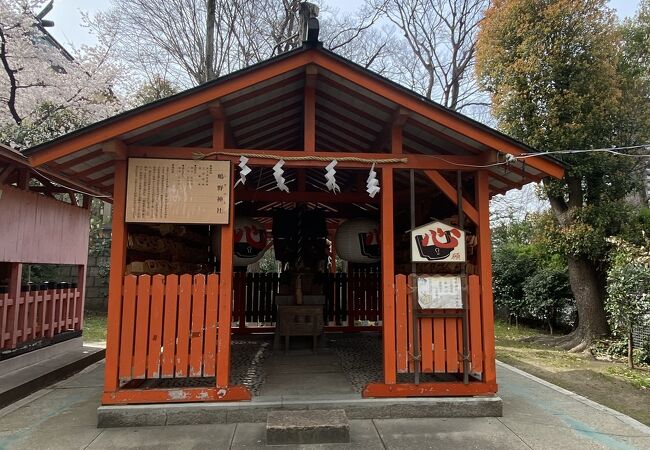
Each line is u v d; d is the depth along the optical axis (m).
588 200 10.09
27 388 5.70
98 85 13.92
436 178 5.12
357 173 7.46
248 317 9.57
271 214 8.96
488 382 4.90
